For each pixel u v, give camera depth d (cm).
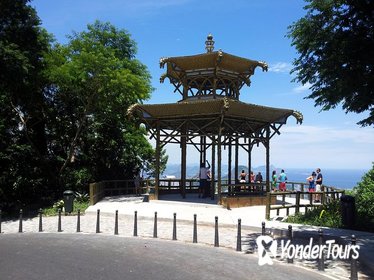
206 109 2152
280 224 1593
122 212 1936
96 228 1514
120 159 3083
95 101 2733
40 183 2452
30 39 2258
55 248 1181
